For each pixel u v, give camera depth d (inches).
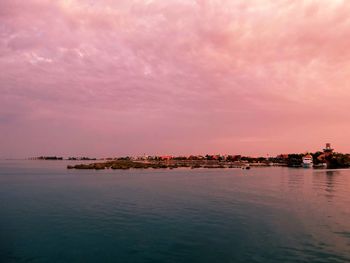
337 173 7253.9
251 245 1384.1
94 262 1182.9
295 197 2878.9
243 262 1181.1
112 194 3129.9
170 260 1201.4
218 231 1614.2
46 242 1429.6
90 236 1525.6
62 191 3393.2
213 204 2463.1
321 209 2223.2
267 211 2149.4
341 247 1357.0
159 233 1577.3
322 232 1598.2
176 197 2896.2
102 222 1823.3
